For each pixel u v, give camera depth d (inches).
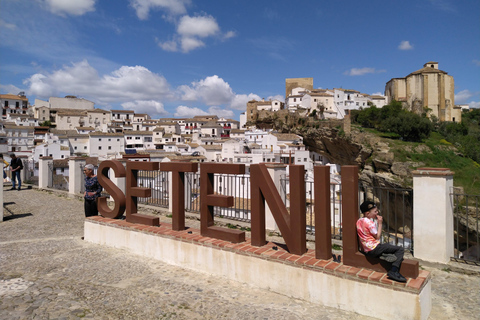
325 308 177.6
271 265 199.6
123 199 303.1
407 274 163.2
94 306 176.1
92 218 311.1
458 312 173.8
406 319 155.8
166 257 251.6
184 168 253.6
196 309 175.6
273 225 331.3
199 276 224.8
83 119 3545.8
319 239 193.6
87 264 245.4
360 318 165.5
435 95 3142.2
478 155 1953.7
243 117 3978.8
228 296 193.0
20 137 2714.1
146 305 179.0
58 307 173.3
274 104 3708.2
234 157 2266.2
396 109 2539.4
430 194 239.3
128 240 277.7
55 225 375.2
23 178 732.7
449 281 214.4
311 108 3393.2
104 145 2817.4
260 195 219.8
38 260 252.7
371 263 175.5
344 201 185.6
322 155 2871.6
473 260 239.0
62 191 589.3
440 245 235.3
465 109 3932.1
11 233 339.0
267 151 2357.3
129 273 228.7
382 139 2151.8
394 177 1878.7
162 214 425.4
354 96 3526.1
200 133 3580.2
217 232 236.8
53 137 2706.7
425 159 1897.1
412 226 262.2
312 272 184.1
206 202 243.8
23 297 185.0
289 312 172.6
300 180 202.4
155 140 3270.2
